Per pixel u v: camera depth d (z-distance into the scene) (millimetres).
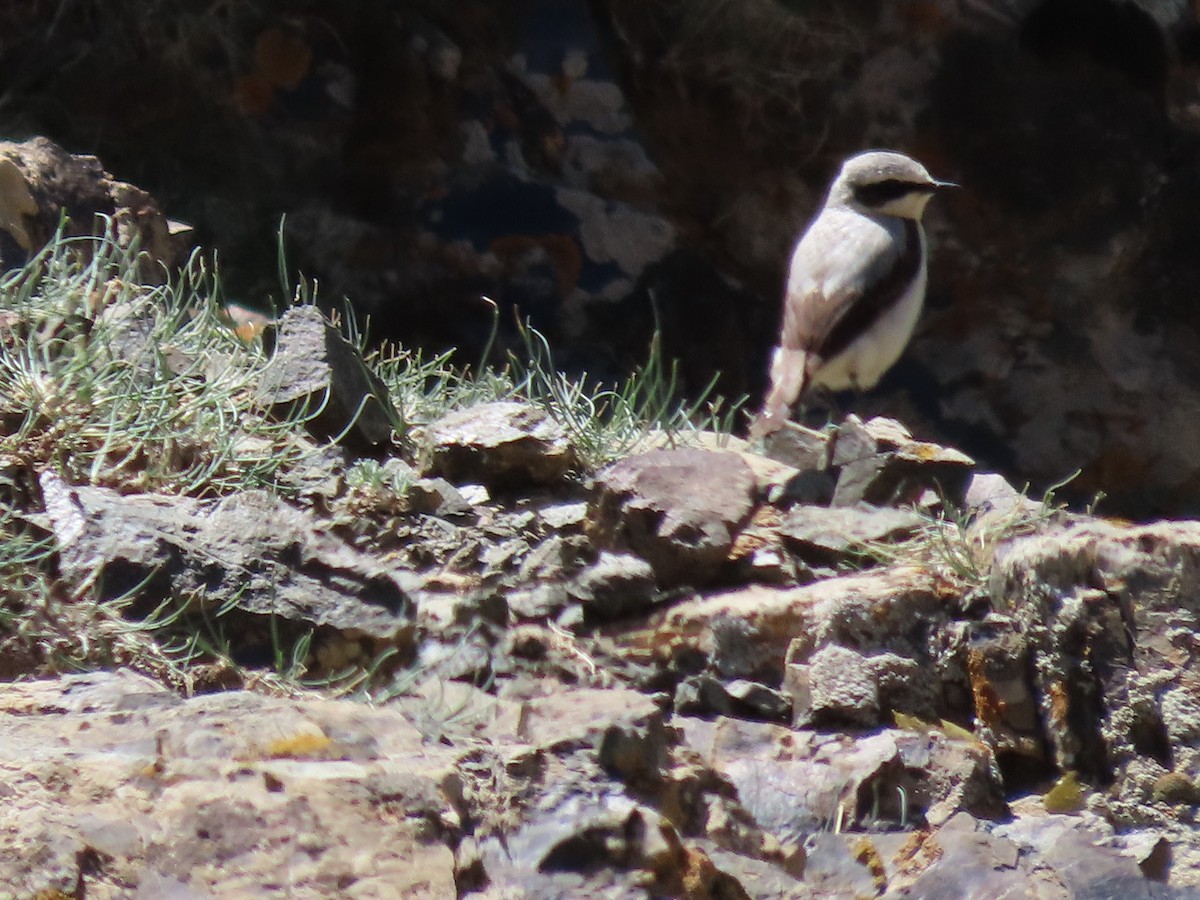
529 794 5887
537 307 18312
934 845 6590
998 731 7457
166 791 5156
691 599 8203
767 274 18906
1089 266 18844
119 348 9328
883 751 6961
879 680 7473
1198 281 19000
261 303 17797
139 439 8281
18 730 5496
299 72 18062
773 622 7852
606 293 18406
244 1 17953
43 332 9242
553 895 5527
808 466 10414
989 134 18719
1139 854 6820
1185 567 7641
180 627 7000
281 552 7305
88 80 17875
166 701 6016
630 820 5797
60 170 12359
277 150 18047
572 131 18688
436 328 18188
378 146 18188
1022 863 6594
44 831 4832
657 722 6492
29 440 8023
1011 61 18688
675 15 18594
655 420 11484
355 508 8250
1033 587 7621
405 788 5434
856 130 18672
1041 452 18875
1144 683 7457
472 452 9078
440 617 7363
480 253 18203
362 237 18094
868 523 9000
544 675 7312
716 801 6363
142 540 7117
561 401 10961
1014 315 18938
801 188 18812
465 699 6734
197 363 9555
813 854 6512
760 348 18828
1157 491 19062
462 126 18375
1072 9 18656
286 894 4945
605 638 7844
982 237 18828
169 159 17938
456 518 8430
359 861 5117
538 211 18422
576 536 8445
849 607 7711
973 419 18875
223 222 17875
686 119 18734
